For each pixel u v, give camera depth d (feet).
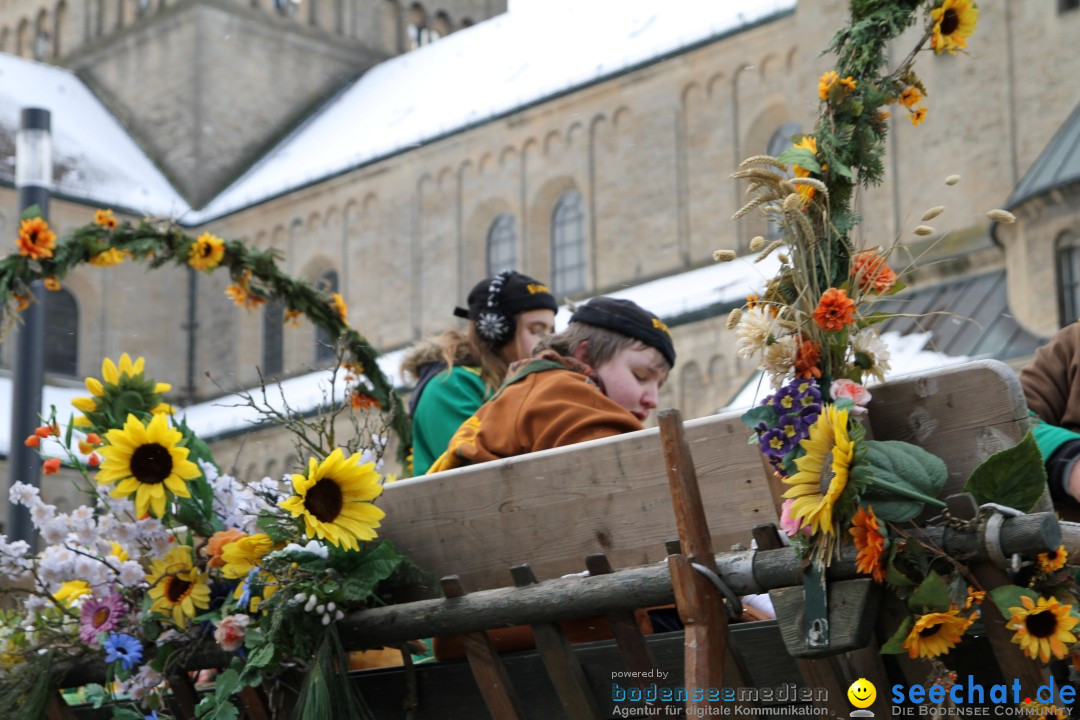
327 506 9.92
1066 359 12.70
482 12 176.76
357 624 9.97
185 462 10.52
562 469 9.46
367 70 164.86
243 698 10.47
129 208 141.49
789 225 8.65
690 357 99.25
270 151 155.02
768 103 109.91
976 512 7.55
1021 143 94.27
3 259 16.90
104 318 140.67
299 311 18.02
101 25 163.84
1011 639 7.61
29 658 11.41
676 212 113.91
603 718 9.21
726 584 8.27
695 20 117.29
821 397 8.16
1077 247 83.35
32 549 28.89
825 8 105.81
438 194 129.59
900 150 98.37
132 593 11.21
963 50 9.27
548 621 9.09
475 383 15.74
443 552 10.06
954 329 85.51
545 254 123.03
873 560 7.60
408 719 10.16
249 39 156.76
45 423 11.56
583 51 126.31
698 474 8.75
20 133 32.94
